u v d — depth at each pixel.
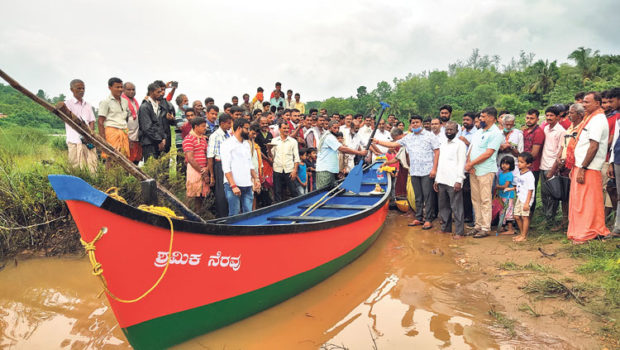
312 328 3.41
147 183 2.86
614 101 5.27
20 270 4.53
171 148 7.08
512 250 5.06
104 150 2.93
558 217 6.15
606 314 3.19
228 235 3.18
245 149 5.36
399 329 3.32
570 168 5.25
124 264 2.66
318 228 4.15
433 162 6.45
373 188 7.85
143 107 6.44
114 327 3.35
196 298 3.12
